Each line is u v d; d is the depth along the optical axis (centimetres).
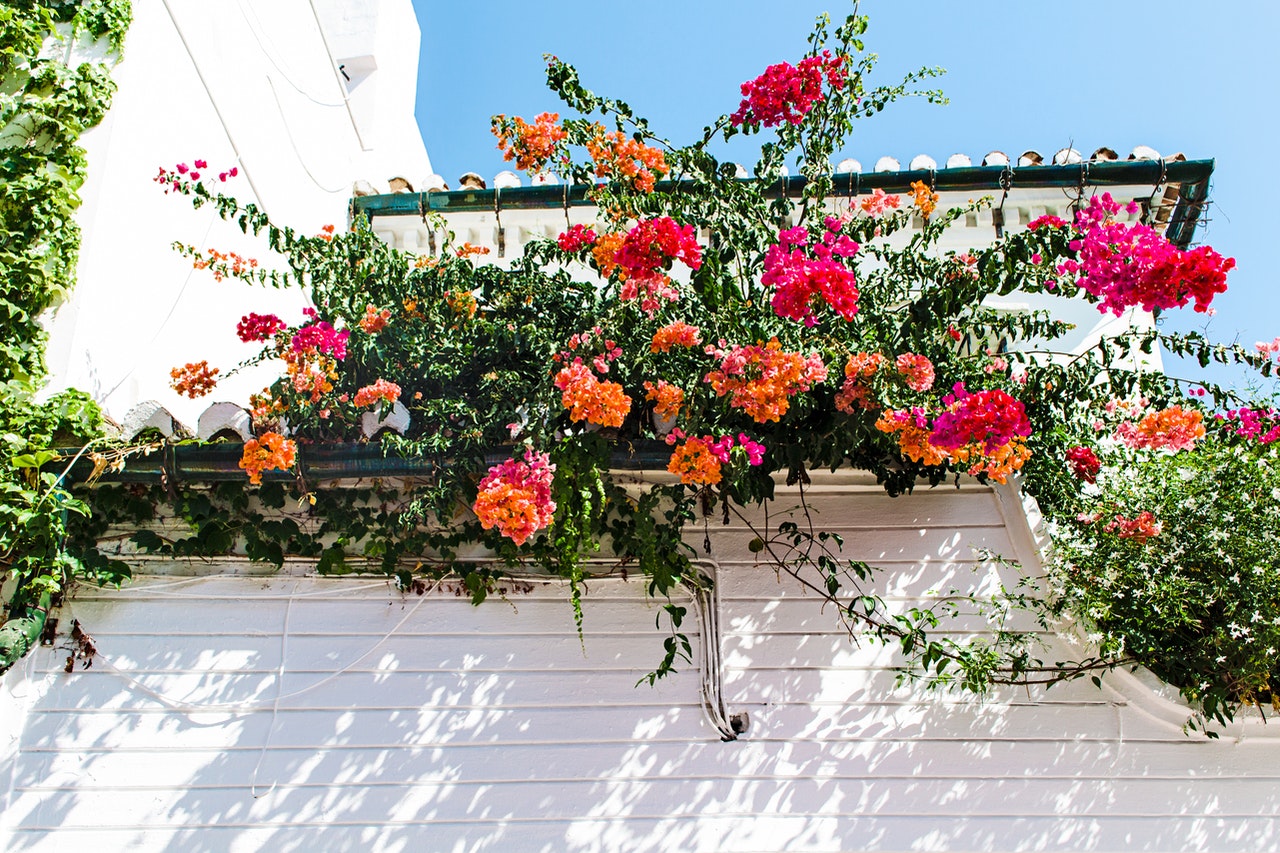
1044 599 455
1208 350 427
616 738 427
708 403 419
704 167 464
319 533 455
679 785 419
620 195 465
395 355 462
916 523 473
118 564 438
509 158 476
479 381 461
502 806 413
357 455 432
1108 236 397
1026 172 639
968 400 389
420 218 681
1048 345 606
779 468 442
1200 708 430
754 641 447
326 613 447
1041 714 436
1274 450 453
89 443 424
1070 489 464
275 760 419
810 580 460
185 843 404
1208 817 421
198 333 541
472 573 449
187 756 418
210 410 451
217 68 576
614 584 457
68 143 473
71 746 417
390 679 436
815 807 416
